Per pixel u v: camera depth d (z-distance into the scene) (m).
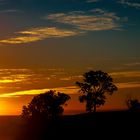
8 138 111.56
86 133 98.06
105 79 120.06
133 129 94.25
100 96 120.69
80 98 121.81
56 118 123.25
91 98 121.12
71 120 114.62
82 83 121.75
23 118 133.50
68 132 103.69
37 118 129.38
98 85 120.31
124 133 91.12
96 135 93.88
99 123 104.44
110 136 90.38
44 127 116.00
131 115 109.44
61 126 110.44
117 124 100.50
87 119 111.75
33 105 133.75
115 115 111.38
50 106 133.88
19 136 114.94
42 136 109.62
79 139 94.31
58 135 104.31
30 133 113.75
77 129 103.75
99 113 118.50
